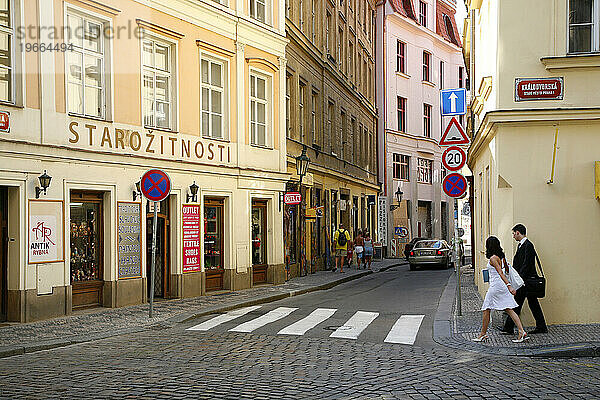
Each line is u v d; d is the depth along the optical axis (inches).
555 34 539.5
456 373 380.8
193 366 397.4
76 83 642.8
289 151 1075.9
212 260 836.6
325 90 1323.8
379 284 1018.1
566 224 534.0
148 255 738.8
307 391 335.3
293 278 1074.1
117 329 539.5
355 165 1621.6
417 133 2158.0
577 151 534.3
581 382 356.8
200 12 806.5
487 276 483.2
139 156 703.7
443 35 2319.1
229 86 860.6
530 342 467.5
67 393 328.2
